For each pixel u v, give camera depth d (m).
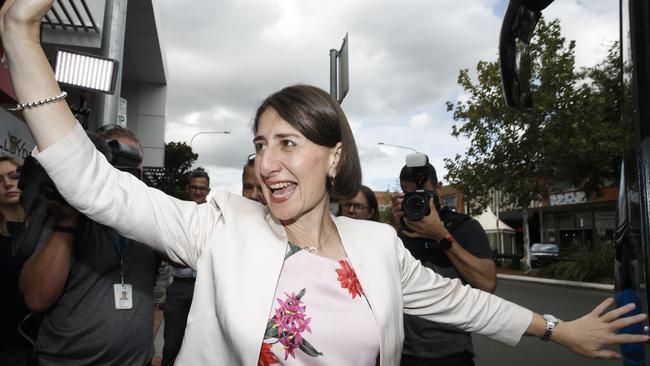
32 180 1.86
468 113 19.06
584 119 16.77
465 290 1.77
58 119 1.23
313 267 1.48
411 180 2.86
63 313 2.04
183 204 1.45
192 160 30.80
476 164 19.97
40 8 1.20
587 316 1.71
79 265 2.08
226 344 1.35
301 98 1.47
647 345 1.55
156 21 13.42
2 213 3.51
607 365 5.82
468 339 2.66
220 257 1.38
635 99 1.61
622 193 1.91
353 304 1.47
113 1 4.49
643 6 1.61
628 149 1.69
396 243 1.70
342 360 1.40
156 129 18.45
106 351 2.08
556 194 27.86
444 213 2.91
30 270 1.91
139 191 1.36
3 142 6.04
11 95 5.88
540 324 1.71
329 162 1.60
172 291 3.91
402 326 1.57
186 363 1.38
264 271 1.38
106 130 2.37
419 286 1.72
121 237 2.16
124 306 2.12
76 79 2.41
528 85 2.25
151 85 18.56
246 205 1.56
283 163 1.46
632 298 1.73
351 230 1.65
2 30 1.21
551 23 16.84
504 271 22.95
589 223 27.70
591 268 15.87
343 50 5.25
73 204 1.27
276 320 1.37
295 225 1.57
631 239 1.68
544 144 17.88
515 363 5.95
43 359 2.04
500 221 29.92
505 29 2.15
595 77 16.69
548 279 17.14
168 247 1.39
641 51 1.60
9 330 3.47
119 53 4.49
